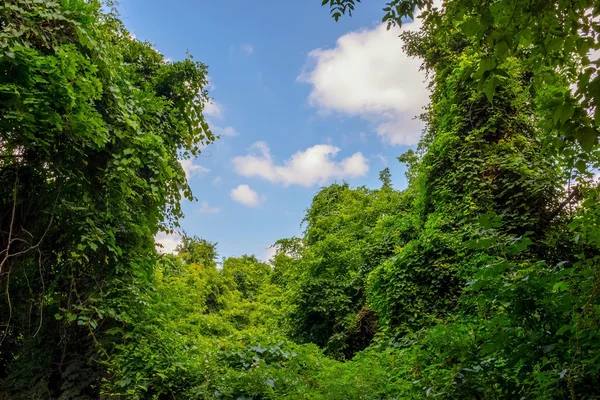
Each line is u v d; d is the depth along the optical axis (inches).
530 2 80.7
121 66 199.6
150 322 182.5
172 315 233.3
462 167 265.9
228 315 629.9
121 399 149.3
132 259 184.4
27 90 125.7
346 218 636.1
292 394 146.9
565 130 77.1
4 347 175.3
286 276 644.7
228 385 155.3
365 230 562.9
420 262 258.7
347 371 183.5
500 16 85.1
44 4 143.9
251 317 669.9
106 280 169.8
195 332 248.5
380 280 288.4
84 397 155.4
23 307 168.4
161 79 258.4
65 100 133.6
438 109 336.5
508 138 261.7
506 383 89.4
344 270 419.8
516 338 88.1
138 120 202.5
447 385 93.3
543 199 226.1
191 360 175.6
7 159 151.1
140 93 214.1
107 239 169.6
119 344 165.9
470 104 285.3
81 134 143.6
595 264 88.6
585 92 71.9
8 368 176.2
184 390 157.2
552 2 79.6
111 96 175.3
